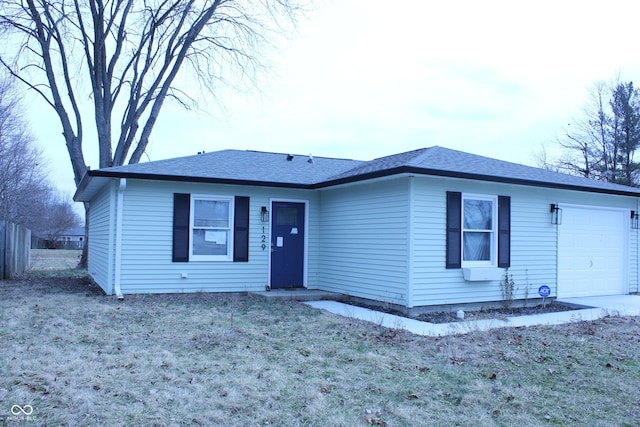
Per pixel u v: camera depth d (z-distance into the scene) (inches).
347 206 452.1
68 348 248.5
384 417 173.5
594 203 488.4
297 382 205.8
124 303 388.2
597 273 489.4
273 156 584.4
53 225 1920.5
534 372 225.8
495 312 391.5
